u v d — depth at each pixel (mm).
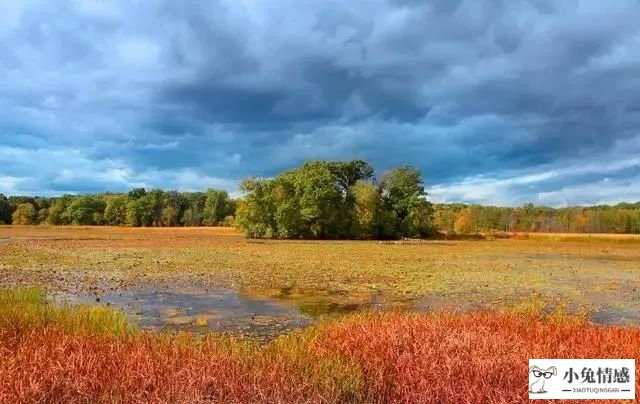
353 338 10438
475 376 8273
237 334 13820
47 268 28453
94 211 131250
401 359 9102
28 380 7504
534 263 38406
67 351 8867
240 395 7535
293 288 22734
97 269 28312
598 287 24844
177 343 9578
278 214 71688
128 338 10023
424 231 83812
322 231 75188
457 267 33469
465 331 10867
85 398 7332
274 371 8164
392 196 82312
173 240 61781
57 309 12781
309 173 75000
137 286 22281
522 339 10461
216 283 23734
